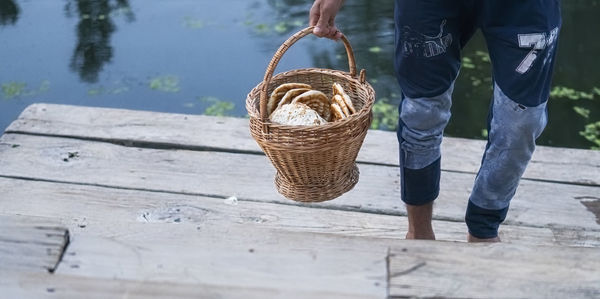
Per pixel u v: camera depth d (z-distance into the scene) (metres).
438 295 1.26
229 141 2.81
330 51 4.59
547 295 1.26
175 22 5.04
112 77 4.33
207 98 4.09
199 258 1.35
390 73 4.33
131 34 4.87
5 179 2.56
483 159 1.87
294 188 2.11
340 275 1.31
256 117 1.97
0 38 4.80
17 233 1.38
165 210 2.40
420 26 1.72
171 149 2.78
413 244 1.38
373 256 1.36
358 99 2.20
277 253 1.37
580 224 2.37
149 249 1.38
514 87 1.70
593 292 1.27
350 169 2.16
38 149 2.75
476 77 4.34
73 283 1.28
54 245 1.36
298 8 5.21
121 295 1.25
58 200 2.45
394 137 2.84
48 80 4.29
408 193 1.98
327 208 2.44
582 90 4.21
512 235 2.31
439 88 1.80
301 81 2.28
